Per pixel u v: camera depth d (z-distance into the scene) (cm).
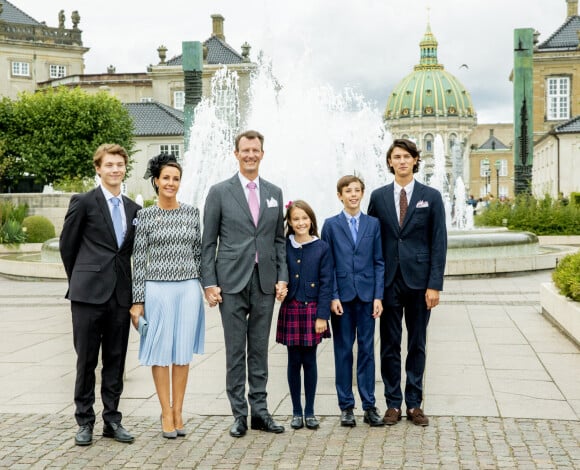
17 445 636
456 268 1980
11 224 3325
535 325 1224
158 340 651
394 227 700
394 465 574
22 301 1659
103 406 695
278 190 704
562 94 8238
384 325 705
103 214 654
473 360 956
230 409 746
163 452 617
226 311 676
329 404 760
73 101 5262
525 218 3622
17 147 5197
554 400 760
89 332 645
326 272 684
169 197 664
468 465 571
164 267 660
